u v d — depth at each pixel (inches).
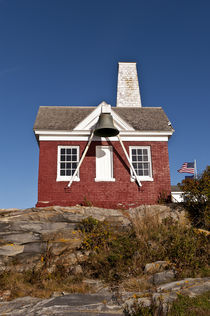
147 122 748.6
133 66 1026.7
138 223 549.3
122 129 714.2
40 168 672.4
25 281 438.0
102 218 566.3
